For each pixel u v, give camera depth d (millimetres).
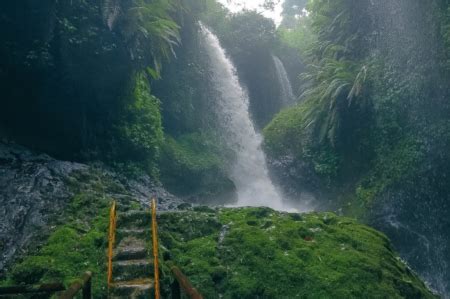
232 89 26141
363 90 15898
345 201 16703
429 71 14016
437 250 13688
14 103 10141
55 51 9992
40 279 5660
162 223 6926
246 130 25656
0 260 6129
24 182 7891
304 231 6902
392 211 14602
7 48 9617
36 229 6848
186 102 21625
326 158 17969
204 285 5781
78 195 7992
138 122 13039
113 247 6164
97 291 5418
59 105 10523
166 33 12352
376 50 16422
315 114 17969
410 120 14703
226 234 6770
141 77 13195
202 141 21453
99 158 11617
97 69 10664
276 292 5750
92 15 10336
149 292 5203
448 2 13750
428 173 14016
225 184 20484
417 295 6176
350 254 6352
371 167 16078
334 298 5629
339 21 18391
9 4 9430
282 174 20812
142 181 12234
